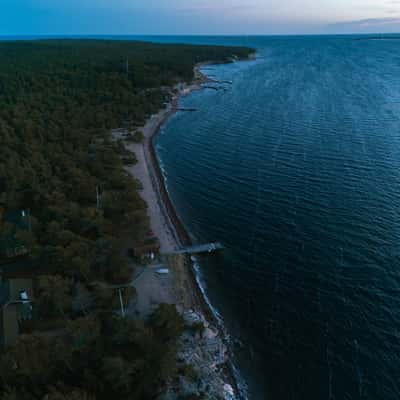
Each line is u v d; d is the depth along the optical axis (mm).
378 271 49594
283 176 77625
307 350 39844
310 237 57156
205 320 43844
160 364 34125
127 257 52656
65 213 56531
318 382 36531
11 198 61094
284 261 52781
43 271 47594
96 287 44375
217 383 36031
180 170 84375
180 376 35531
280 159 86500
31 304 40969
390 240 55250
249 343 41188
